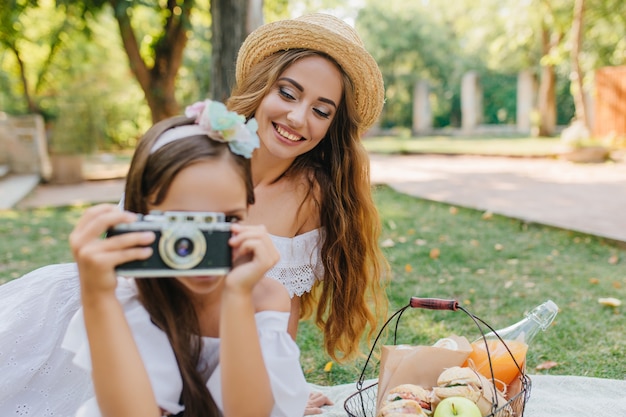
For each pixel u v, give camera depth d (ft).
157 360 5.27
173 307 5.39
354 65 7.32
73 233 4.45
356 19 91.97
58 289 6.50
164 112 33.14
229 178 4.95
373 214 8.00
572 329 10.87
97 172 44.52
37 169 41.75
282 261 7.59
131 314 5.34
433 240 18.30
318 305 8.33
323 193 7.75
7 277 14.90
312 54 7.23
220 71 21.47
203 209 4.91
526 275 14.46
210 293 5.49
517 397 6.37
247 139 5.06
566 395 8.42
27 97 45.88
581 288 13.29
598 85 52.49
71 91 49.32
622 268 14.93
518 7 59.41
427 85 88.17
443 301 6.70
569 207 23.35
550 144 55.88
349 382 9.34
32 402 6.29
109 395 4.58
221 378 4.85
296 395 5.37
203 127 5.09
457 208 23.80
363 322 8.13
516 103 94.58
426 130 88.58
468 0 69.77
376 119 8.04
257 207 7.66
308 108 7.15
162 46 32.30
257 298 5.60
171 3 30.94
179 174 4.85
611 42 56.34
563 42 60.08
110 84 53.88
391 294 13.04
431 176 36.32
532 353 9.96
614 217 20.88
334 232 7.83
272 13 36.70
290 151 7.29
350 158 7.80
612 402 8.04
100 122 53.06
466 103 84.64
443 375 6.41
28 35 43.73
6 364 6.21
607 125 51.93
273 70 7.19
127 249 4.42
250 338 4.75
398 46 90.48
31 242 19.45
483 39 74.43
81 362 5.10
